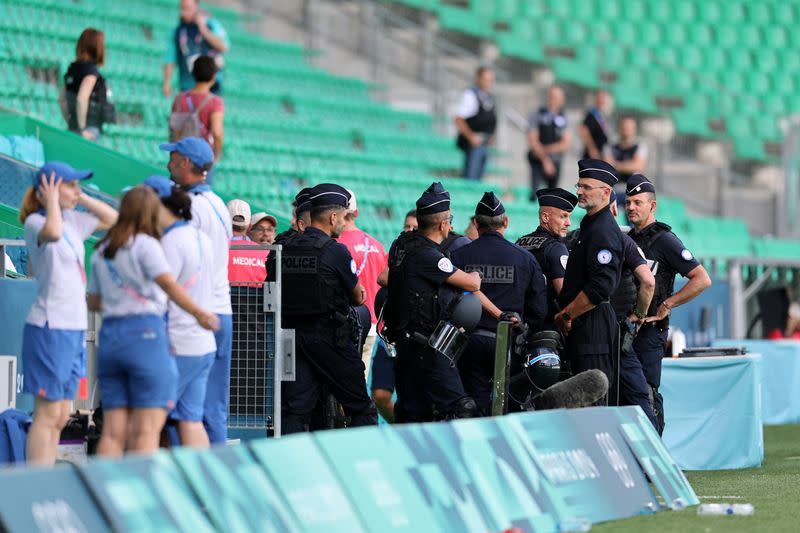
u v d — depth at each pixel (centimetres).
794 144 8056
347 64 8512
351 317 3072
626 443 2683
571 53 8469
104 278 2227
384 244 6162
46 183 2378
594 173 2906
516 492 2294
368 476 2020
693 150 8106
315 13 8538
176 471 1750
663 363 3825
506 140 8138
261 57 7981
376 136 7650
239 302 3069
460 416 2816
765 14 9794
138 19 7019
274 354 3030
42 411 2391
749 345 5225
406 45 8500
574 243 3130
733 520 2461
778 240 7912
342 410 3164
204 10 7969
